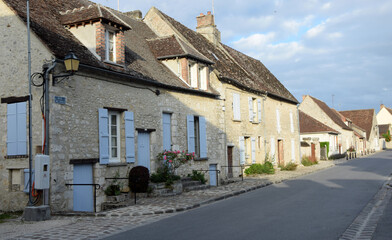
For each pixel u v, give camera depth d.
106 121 12.17
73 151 10.95
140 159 13.75
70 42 11.88
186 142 16.30
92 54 12.31
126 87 13.17
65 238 7.16
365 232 7.12
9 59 11.16
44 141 10.26
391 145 82.50
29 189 9.91
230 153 20.11
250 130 22.41
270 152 25.20
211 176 17.92
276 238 6.68
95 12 12.39
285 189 14.73
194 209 10.41
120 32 13.23
